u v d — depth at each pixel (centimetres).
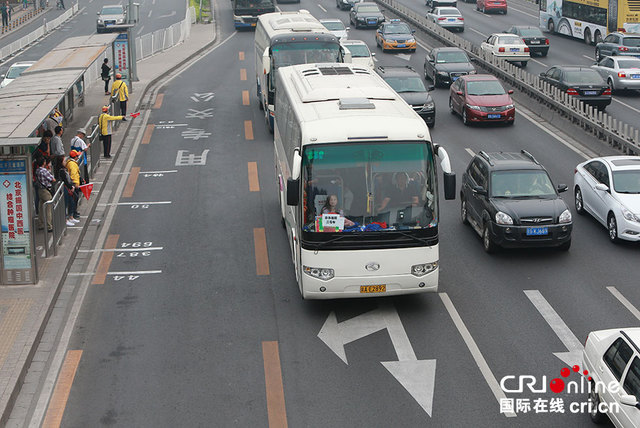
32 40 6166
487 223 1897
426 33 5441
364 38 5450
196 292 1695
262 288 1712
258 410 1241
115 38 3456
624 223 1925
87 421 1216
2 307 1560
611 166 2064
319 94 1716
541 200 1905
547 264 1836
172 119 3331
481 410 1233
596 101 3341
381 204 1491
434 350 1430
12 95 2141
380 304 1630
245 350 1439
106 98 3644
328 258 1488
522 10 7094
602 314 1567
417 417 1215
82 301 1656
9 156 1606
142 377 1348
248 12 5988
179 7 7850
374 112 1598
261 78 3316
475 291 1688
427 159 1505
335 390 1297
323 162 1488
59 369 1377
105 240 2005
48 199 1945
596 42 5025
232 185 2459
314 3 7362
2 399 1234
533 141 2986
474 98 3216
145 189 2423
